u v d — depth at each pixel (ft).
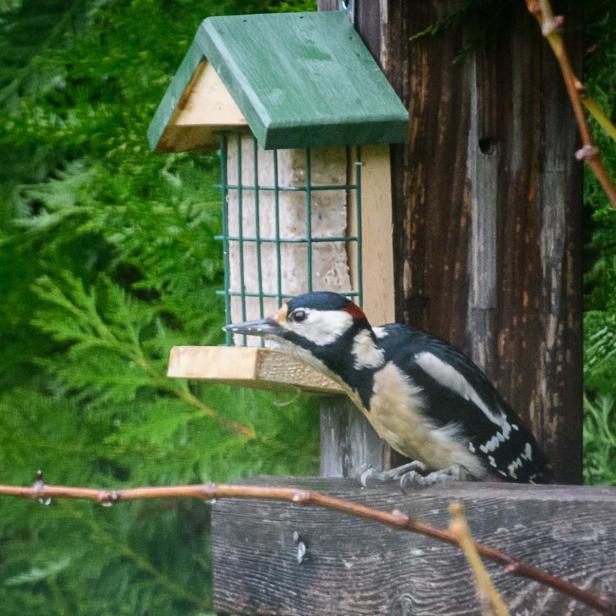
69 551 32.37
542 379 24.08
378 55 23.18
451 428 22.20
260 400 29.27
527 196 23.80
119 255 32.99
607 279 28.71
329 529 19.02
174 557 32.37
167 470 29.60
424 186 23.25
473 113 23.40
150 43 30.83
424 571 17.92
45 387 34.60
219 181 30.22
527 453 22.71
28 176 33.83
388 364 22.29
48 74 32.65
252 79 22.38
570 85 13.39
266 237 24.79
